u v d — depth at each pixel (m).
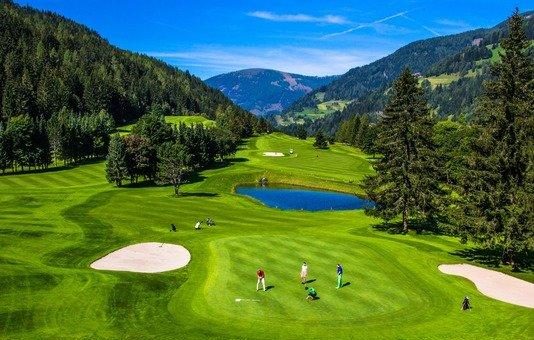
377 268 44.06
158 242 55.22
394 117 61.94
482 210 46.78
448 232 63.75
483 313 35.16
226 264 44.34
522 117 44.38
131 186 118.38
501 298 38.75
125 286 38.56
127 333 30.62
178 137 142.38
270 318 33.16
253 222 69.94
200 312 34.34
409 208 61.94
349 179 133.12
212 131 180.50
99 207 77.94
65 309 33.44
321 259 46.09
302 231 62.22
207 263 46.16
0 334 29.16
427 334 31.53
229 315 33.66
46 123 175.25
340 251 49.12
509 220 43.75
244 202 97.56
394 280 41.09
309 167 153.38
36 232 56.62
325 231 62.94
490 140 46.09
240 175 137.00
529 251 51.81
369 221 73.81
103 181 126.31
